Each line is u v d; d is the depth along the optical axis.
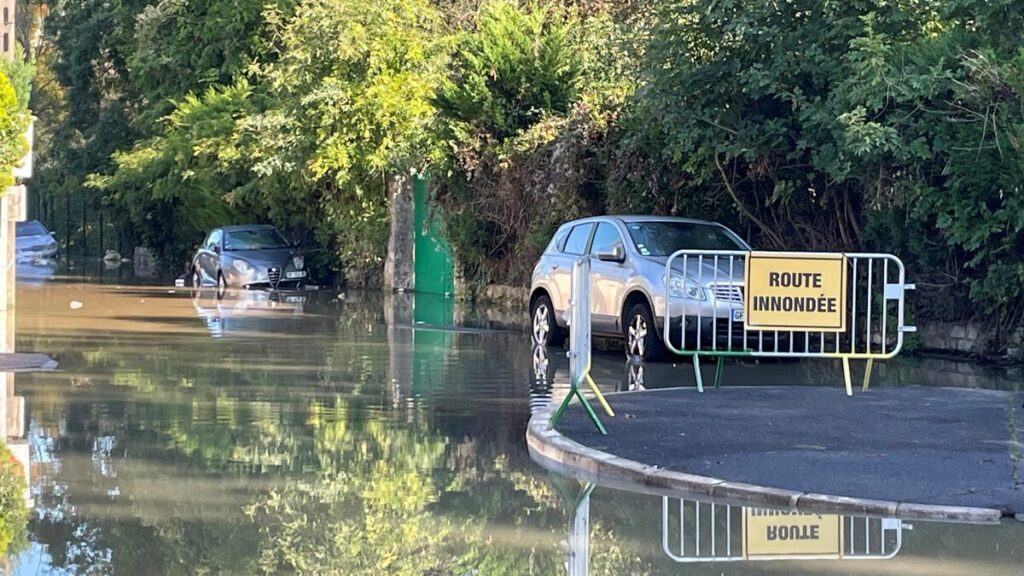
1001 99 17.52
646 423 12.22
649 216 19.72
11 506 9.29
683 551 8.16
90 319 25.75
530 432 12.02
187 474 10.48
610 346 21.22
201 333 22.83
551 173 26.75
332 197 38.31
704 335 17.84
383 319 26.58
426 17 35.91
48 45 74.31
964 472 10.04
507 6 30.41
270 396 14.88
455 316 27.64
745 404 13.45
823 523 8.86
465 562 7.92
